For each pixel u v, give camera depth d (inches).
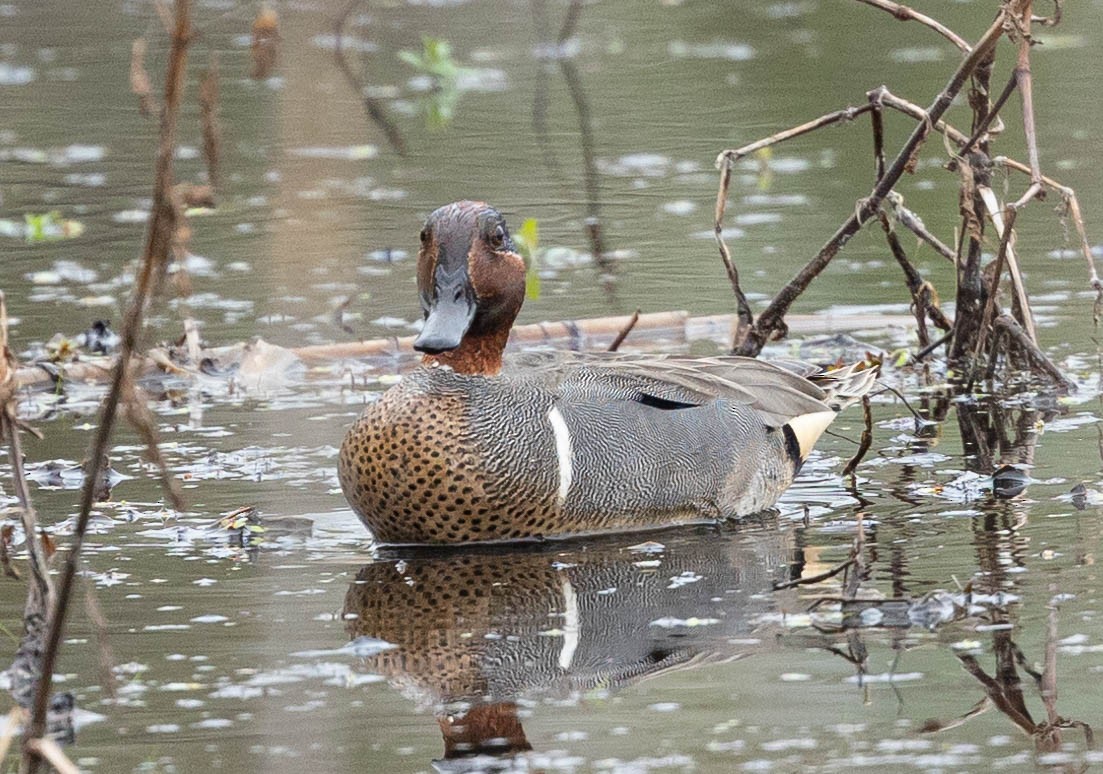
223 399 559.2
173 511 433.7
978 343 534.9
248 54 1078.4
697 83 1013.2
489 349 432.5
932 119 500.7
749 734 288.8
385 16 1213.1
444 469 403.9
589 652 329.7
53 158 899.4
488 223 427.2
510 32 1178.6
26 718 299.0
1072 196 490.0
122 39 1143.0
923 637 334.0
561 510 414.9
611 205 797.2
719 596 365.1
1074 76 1011.9
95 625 349.4
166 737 290.5
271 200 818.2
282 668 323.3
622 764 276.8
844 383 479.5
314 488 457.4
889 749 281.6
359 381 578.6
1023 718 294.4
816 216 772.6
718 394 447.5
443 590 373.4
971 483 446.9
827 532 414.3
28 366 569.3
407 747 285.0
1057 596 353.7
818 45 1115.3
